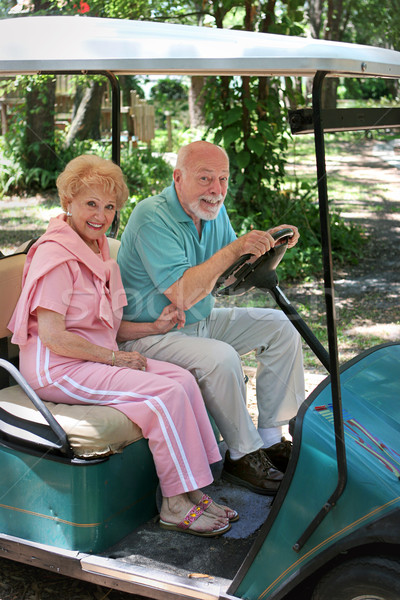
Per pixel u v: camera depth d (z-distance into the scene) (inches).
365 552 71.5
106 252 93.4
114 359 87.7
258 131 163.6
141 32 77.4
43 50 76.0
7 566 95.3
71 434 79.7
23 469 82.0
